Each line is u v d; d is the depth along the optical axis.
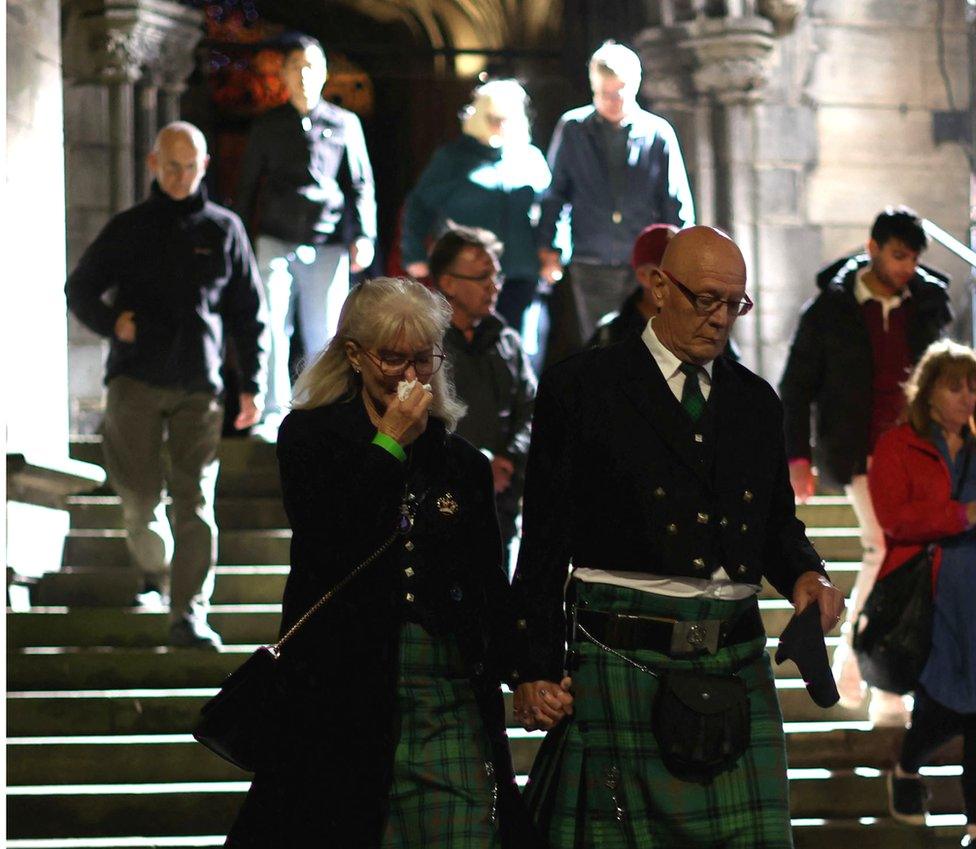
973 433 14.98
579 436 9.95
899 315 17.36
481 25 34.12
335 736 9.35
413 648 9.45
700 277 9.85
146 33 27.09
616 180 23.52
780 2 28.39
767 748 9.85
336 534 9.45
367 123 33.75
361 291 9.80
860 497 17.11
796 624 9.90
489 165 23.34
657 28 28.56
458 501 9.71
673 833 9.70
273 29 31.77
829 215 28.64
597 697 9.84
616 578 9.91
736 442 10.01
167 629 18.17
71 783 15.62
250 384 18.42
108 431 17.81
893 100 28.84
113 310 17.78
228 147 30.94
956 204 28.89
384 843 9.38
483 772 9.48
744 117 28.42
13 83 21.00
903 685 14.86
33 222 21.44
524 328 23.36
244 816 9.45
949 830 15.45
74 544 20.47
